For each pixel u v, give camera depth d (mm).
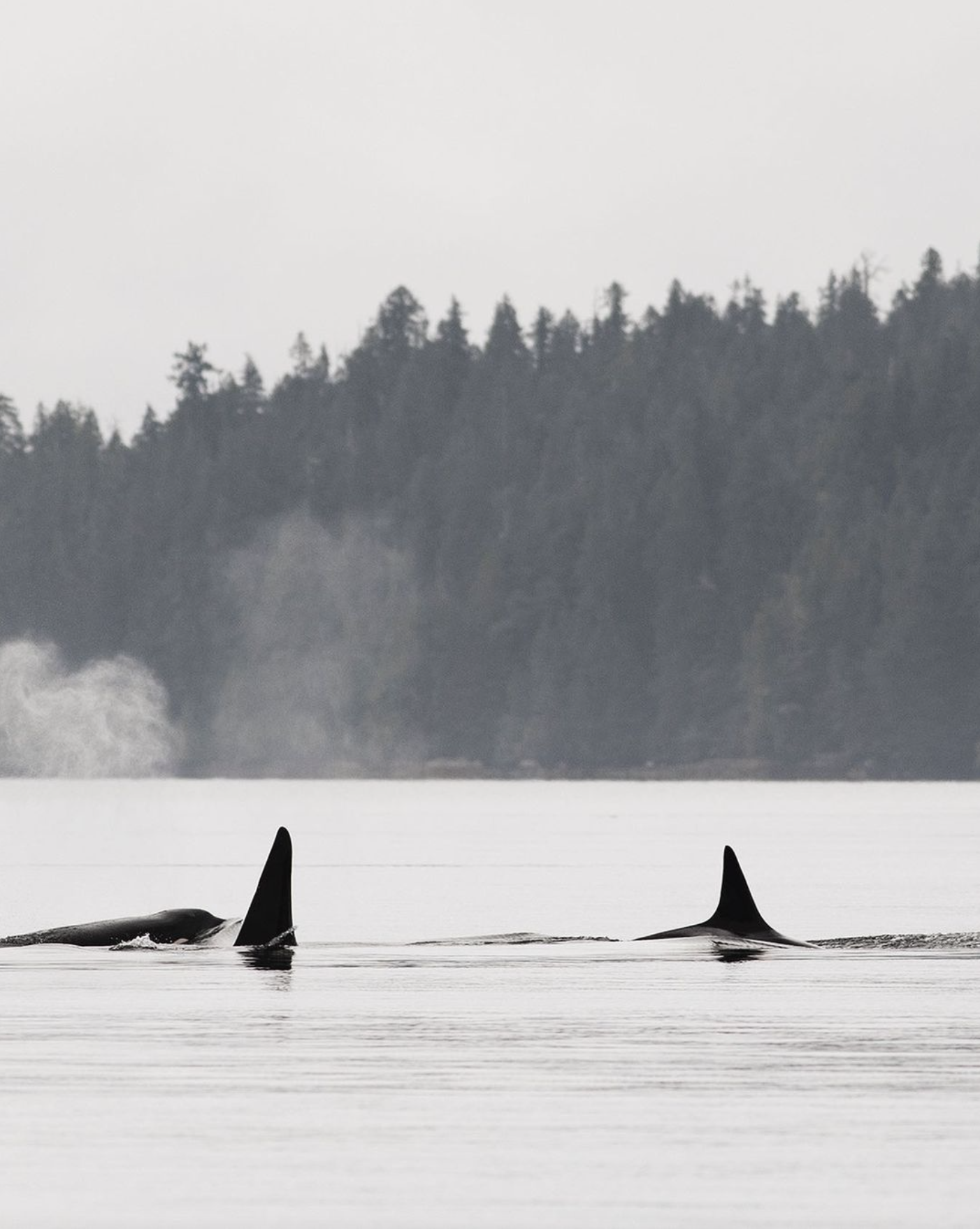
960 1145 63594
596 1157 61938
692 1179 59094
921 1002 98312
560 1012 94250
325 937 142375
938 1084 74188
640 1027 88938
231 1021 91000
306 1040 85250
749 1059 80062
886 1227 53781
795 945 128500
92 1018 91812
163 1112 68938
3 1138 64625
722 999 100000
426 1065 78625
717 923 133500
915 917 163125
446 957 121562
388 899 188125
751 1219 54594
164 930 130000
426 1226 53938
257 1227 53844
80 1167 60781
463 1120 67562
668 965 117062
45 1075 76188
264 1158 61812
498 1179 59188
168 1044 83812
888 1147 63156
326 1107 69875
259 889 127812
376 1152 62656
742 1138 64625
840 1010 95125
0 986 105125
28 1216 55062
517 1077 75875
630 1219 54688
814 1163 61125
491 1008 95750
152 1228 53719
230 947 126188
